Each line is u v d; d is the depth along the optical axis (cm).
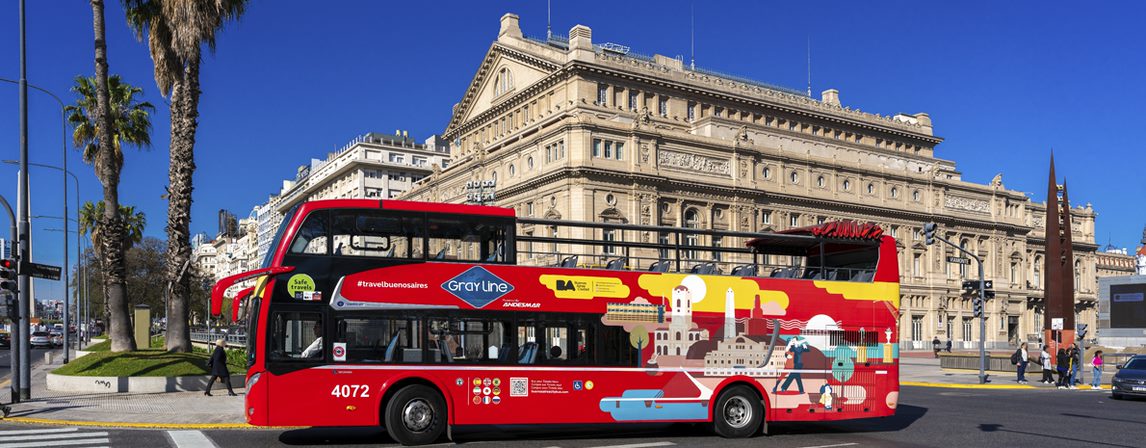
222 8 3155
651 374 1723
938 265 9231
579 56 7369
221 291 1563
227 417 2042
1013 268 10219
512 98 8188
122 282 3306
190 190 3206
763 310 1822
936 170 9269
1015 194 10250
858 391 1869
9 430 1831
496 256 1683
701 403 1750
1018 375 3719
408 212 1648
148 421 1962
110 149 3275
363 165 12888
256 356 1542
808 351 1841
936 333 9094
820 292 1878
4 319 2256
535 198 6938
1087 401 2752
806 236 1922
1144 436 1809
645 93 7819
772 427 1988
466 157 8306
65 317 4450
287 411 1536
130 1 3353
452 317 1633
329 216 1609
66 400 2408
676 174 7075
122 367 2773
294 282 1566
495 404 1633
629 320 1727
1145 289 5069
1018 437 1789
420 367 1605
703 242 7175
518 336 1659
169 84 3384
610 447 1628
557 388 1664
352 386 1569
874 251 1977
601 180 6594
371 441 1691
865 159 8925
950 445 1670
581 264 1830
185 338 3191
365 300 1592
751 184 7588
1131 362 2902
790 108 8719
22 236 2344
